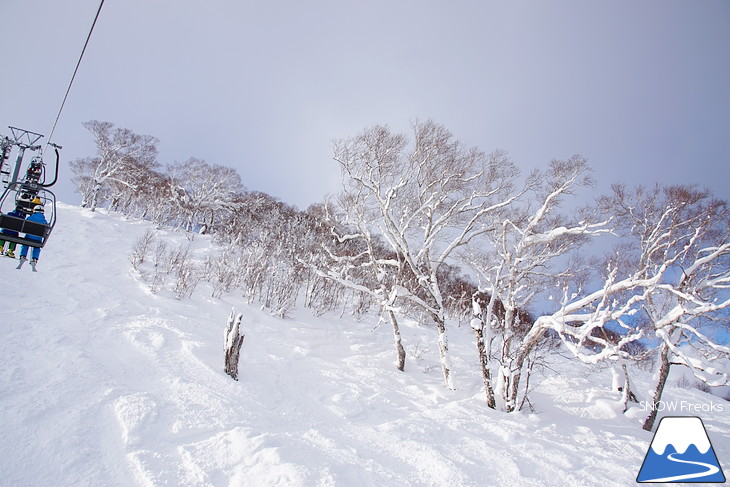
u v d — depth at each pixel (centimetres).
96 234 2766
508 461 811
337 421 1011
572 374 1738
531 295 1495
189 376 1045
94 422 699
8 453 574
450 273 3300
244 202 4897
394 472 716
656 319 1197
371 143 1591
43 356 921
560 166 1381
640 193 1462
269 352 1464
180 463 632
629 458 896
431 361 1800
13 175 828
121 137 4253
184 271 1978
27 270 1680
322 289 2341
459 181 1639
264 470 615
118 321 1363
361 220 1669
